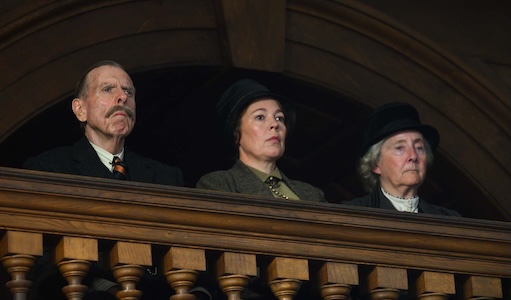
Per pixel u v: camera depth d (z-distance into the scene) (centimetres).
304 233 1265
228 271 1221
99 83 1512
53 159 1465
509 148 2153
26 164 1457
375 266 1298
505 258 1373
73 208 1173
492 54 2191
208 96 2022
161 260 1227
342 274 1271
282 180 1609
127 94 1522
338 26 2045
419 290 1334
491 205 2150
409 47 2092
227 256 1227
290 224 1259
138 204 1196
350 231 1286
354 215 1291
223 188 1546
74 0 1825
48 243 1185
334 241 1278
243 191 1550
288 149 2258
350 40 2053
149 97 2044
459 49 2159
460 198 2197
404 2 2150
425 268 1326
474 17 2198
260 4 1953
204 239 1221
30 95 1783
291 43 1994
